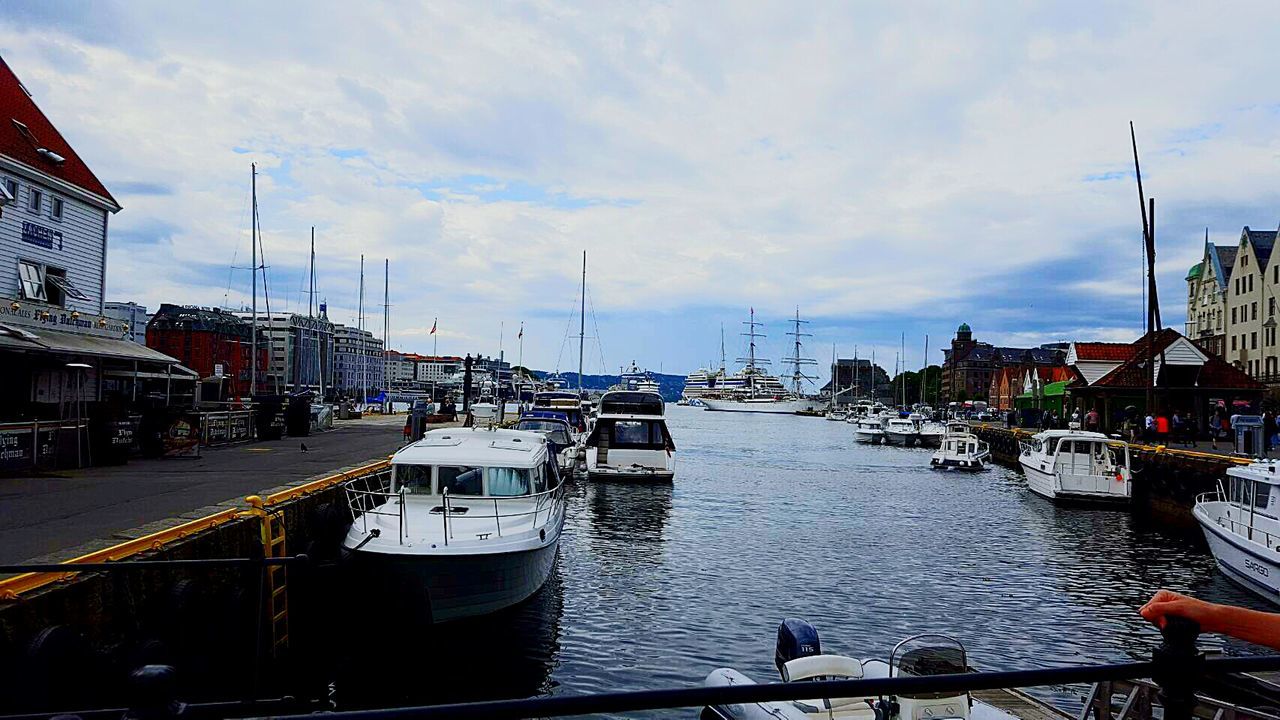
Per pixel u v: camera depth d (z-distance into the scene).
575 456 36.28
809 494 34.47
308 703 11.63
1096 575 19.94
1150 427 35.91
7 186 24.17
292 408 34.22
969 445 49.59
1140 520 28.92
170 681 2.90
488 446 16.11
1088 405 51.81
